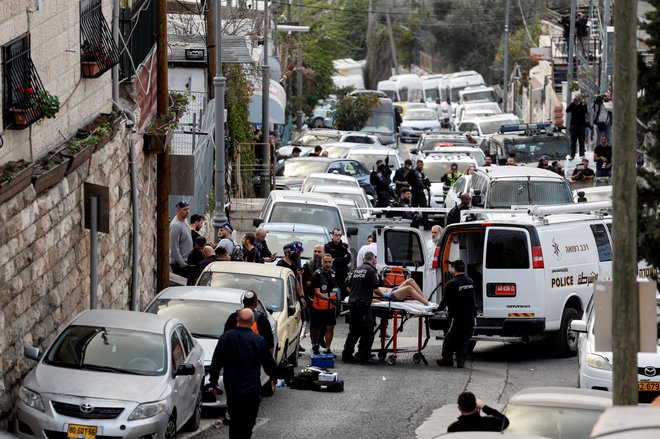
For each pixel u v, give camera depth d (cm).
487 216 5103
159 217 5159
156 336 3362
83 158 3919
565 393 2661
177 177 5206
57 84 3888
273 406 3944
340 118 15100
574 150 10125
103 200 3647
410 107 17162
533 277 4841
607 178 8412
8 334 3234
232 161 9412
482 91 17625
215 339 3881
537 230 4872
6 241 3194
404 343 5556
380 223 6862
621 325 2319
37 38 3650
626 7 2316
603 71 10206
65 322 3822
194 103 7675
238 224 8006
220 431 3631
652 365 3791
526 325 4847
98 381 3141
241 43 8294
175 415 3266
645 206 3284
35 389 3095
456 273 4722
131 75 5028
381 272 5522
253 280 4494
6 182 3089
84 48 4228
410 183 8806
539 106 17300
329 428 3600
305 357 5097
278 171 9650
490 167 7462
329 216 6556
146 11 5566
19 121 3344
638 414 1590
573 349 5044
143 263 5238
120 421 3048
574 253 5019
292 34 16612
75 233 3941
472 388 4319
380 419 3747
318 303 4759
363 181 9600
